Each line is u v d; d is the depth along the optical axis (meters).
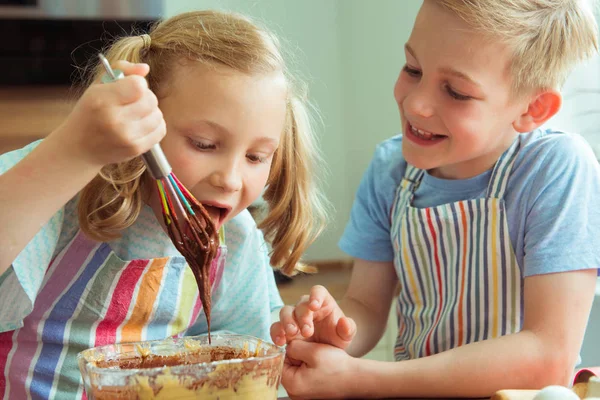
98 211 0.96
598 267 1.05
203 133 0.86
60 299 1.00
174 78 0.88
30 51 2.41
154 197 0.98
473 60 1.03
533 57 1.06
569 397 0.71
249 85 0.87
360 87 2.61
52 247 0.96
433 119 1.07
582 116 1.69
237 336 0.83
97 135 0.70
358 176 2.68
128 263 1.01
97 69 0.99
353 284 1.33
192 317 1.09
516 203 1.13
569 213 1.08
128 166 0.94
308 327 0.97
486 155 1.16
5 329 0.94
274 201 1.12
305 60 2.74
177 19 0.99
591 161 1.13
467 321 1.15
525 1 1.05
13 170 0.73
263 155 0.90
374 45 2.46
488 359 0.98
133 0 2.43
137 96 0.70
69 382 1.00
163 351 0.82
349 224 1.35
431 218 1.19
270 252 1.16
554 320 1.02
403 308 1.26
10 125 2.43
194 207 0.85
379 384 0.98
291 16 2.72
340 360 0.99
